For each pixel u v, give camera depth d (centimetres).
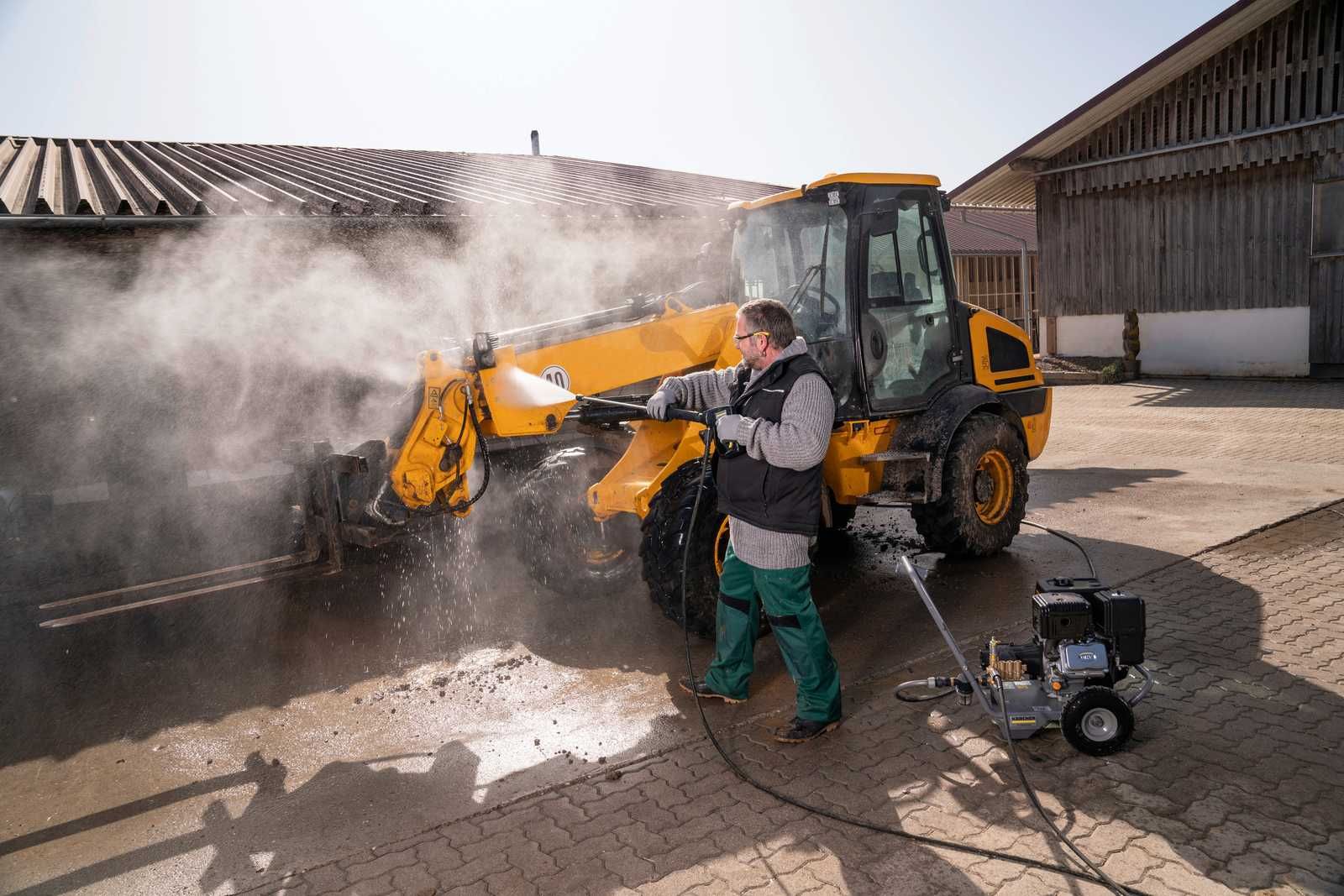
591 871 266
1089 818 274
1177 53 1384
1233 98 1420
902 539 635
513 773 331
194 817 316
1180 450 890
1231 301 1475
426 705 400
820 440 315
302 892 267
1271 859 249
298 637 494
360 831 299
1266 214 1419
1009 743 315
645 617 493
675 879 259
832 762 321
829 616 485
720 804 299
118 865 289
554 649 457
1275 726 325
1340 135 1303
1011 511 563
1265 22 1363
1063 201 1681
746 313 329
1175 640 409
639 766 329
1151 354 1593
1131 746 317
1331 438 881
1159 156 1513
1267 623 422
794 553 325
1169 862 251
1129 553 549
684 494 418
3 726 402
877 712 359
